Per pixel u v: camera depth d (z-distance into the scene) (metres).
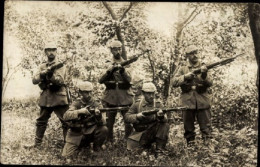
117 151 16.12
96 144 16.06
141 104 15.99
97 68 16.31
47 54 16.25
